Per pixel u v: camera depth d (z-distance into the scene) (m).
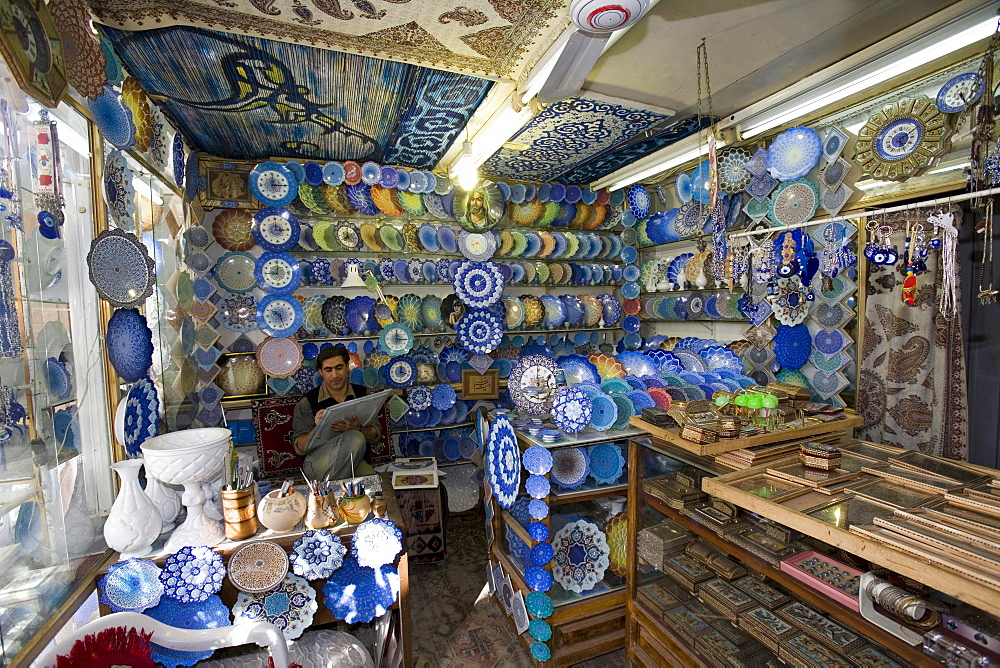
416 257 3.43
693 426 1.59
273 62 1.85
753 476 1.35
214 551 1.43
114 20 1.55
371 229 3.17
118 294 1.49
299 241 3.05
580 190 3.65
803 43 1.77
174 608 1.41
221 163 2.94
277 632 1.13
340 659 1.50
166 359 2.30
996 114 1.58
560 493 1.97
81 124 1.45
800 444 1.45
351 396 2.75
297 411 2.68
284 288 2.86
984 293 1.51
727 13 1.56
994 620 0.96
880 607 1.09
